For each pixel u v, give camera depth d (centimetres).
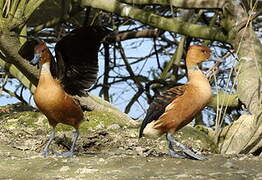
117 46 2080
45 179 904
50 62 1062
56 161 1016
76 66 1100
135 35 2073
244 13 1548
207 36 1572
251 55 1520
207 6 1567
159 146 1254
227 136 1348
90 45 1086
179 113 1054
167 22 1605
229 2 1547
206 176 909
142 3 1677
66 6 1814
